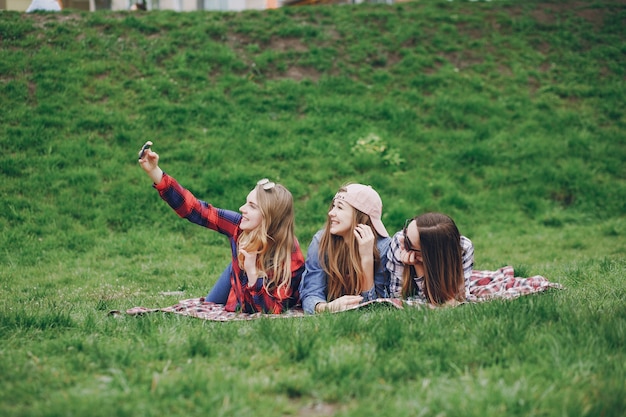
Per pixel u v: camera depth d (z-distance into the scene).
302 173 12.70
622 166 13.94
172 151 12.71
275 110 14.23
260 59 15.44
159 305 6.31
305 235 11.11
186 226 11.24
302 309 5.61
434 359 3.67
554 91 15.86
